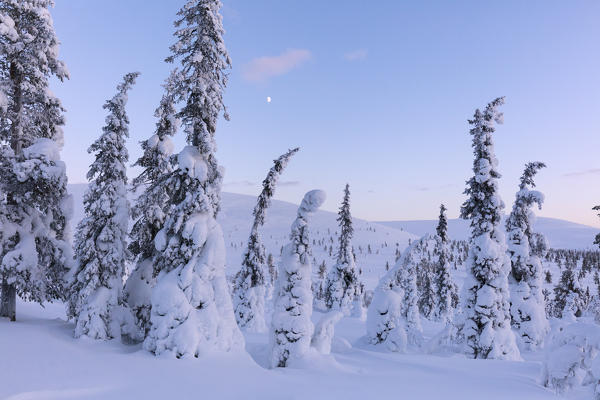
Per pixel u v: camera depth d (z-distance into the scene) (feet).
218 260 51.06
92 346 46.65
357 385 41.45
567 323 43.93
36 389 32.55
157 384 37.29
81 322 49.14
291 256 54.70
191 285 48.39
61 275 59.47
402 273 76.28
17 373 35.27
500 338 68.54
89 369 38.70
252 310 93.30
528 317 88.89
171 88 54.54
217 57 55.42
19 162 54.75
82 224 52.54
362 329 111.34
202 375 40.68
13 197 56.59
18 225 56.80
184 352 44.39
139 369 40.29
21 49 58.08
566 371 40.86
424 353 70.64
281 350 51.62
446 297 149.79
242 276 96.37
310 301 53.78
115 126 55.83
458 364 55.98
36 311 74.64
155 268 51.78
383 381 43.80
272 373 44.45
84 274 51.08
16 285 53.83
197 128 54.29
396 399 37.19
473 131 79.87
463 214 78.74
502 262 72.79
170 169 61.87
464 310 73.67
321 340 57.88
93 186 54.19
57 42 61.31
